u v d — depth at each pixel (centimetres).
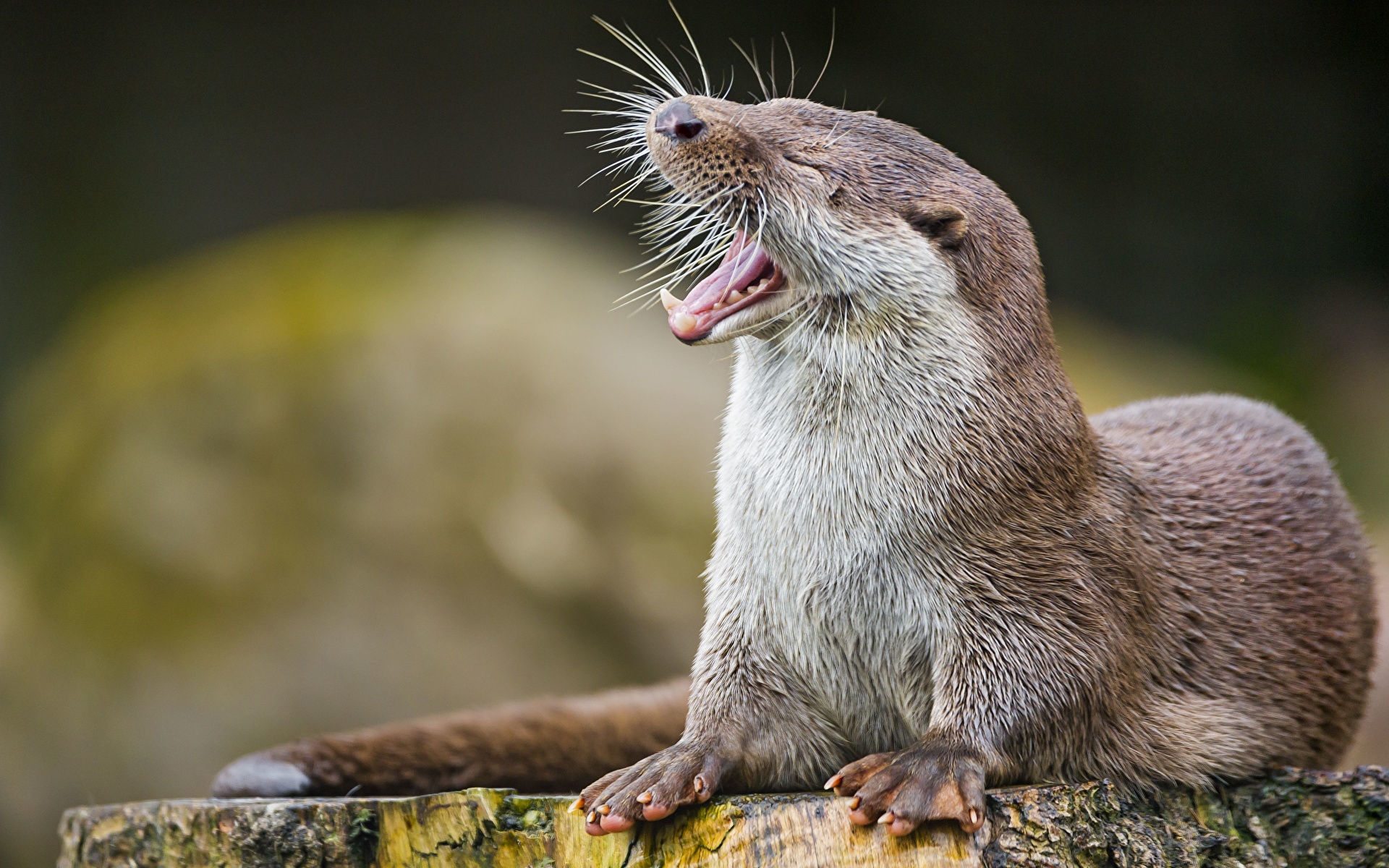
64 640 1855
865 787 649
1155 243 3406
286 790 876
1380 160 3547
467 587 1855
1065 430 763
